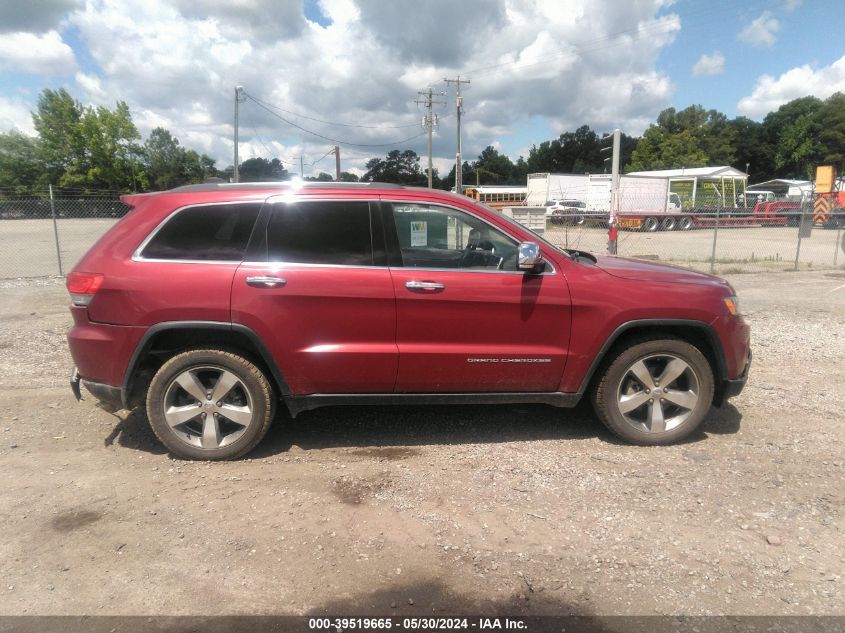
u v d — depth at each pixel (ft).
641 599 8.32
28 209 62.13
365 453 13.16
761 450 13.24
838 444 13.53
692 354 13.07
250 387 12.42
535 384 13.05
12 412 15.33
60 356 20.53
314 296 12.06
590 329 12.71
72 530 10.03
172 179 278.87
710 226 104.37
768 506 10.78
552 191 125.80
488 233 12.91
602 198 120.78
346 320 12.25
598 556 9.31
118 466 12.42
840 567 9.01
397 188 12.90
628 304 12.67
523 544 9.64
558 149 409.90
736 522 10.27
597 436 14.08
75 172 203.10
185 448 12.58
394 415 15.46
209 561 9.19
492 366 12.73
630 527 10.12
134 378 12.33
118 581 8.70
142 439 13.79
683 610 8.08
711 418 15.24
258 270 12.02
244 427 12.62
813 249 68.90
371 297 12.18
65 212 62.54
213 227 12.23
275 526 10.18
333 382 12.53
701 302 12.92
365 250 12.40
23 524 10.18
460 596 8.39
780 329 25.59
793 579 8.73
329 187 12.62
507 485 11.62
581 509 10.70
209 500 11.05
